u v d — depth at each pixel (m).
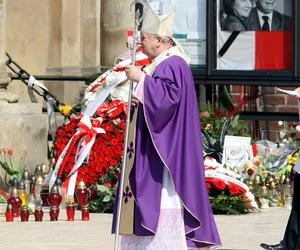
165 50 22.80
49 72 44.56
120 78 34.28
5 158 35.91
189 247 22.38
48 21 44.69
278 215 32.94
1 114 36.22
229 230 29.70
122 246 22.69
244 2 38.78
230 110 39.97
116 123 33.69
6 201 34.62
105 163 33.34
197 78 38.88
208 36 38.72
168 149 22.27
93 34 45.03
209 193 33.16
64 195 33.19
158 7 30.17
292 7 38.66
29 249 26.27
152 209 22.19
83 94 40.38
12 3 44.03
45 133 37.31
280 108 44.00
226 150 35.25
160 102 22.12
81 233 28.81
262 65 38.81
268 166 35.88
